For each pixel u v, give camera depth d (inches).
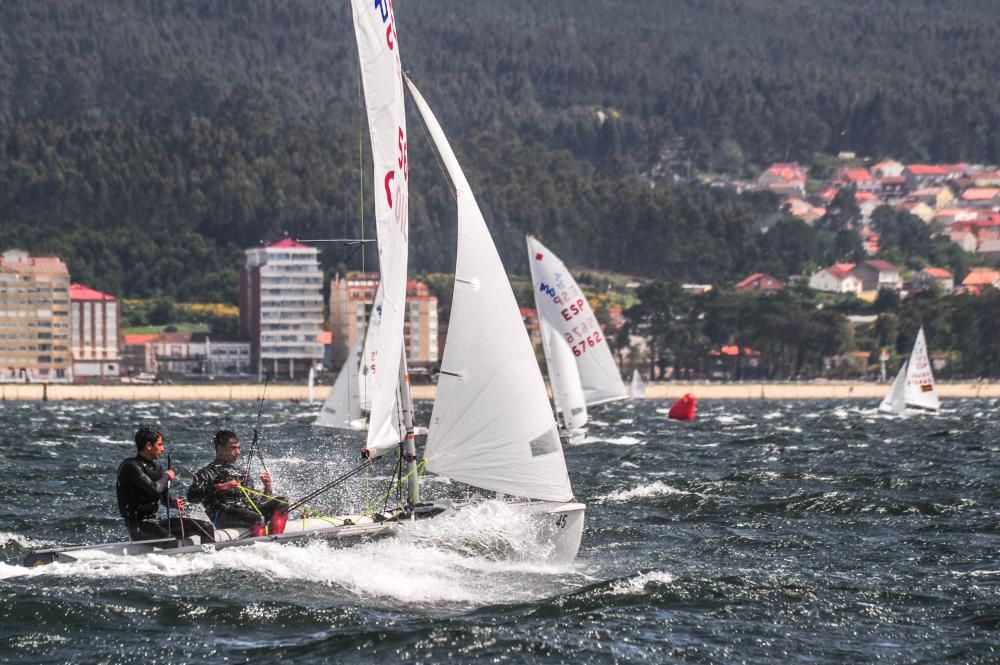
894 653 2728.8
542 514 3582.7
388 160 3575.3
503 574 3403.1
